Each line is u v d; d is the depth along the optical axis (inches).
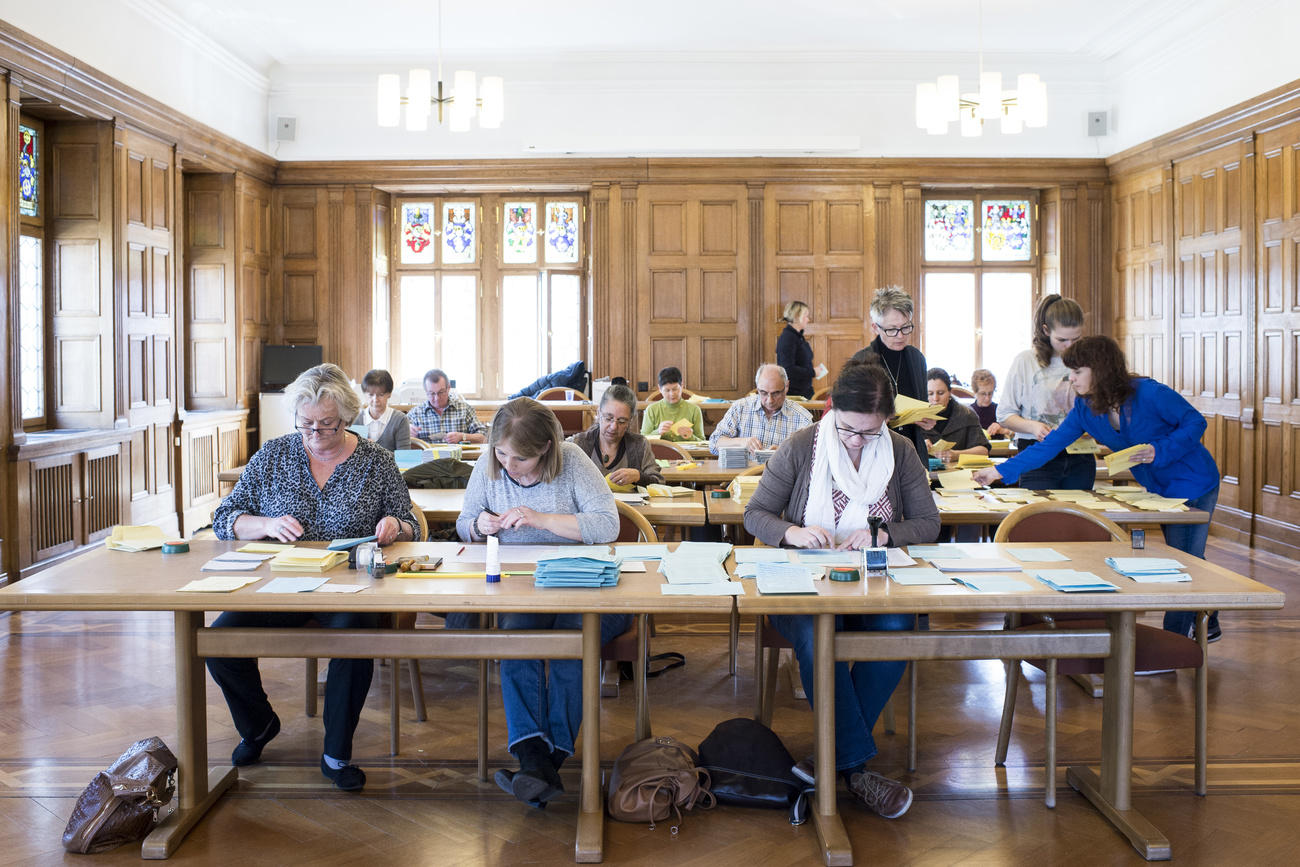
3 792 114.5
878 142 340.8
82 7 233.0
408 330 364.5
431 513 151.6
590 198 356.2
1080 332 167.2
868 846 102.0
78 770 120.4
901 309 154.0
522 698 107.6
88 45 235.9
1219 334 279.1
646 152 342.6
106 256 245.1
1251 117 261.4
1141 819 104.4
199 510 298.4
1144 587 98.7
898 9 287.7
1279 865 98.0
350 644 105.2
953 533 187.6
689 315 347.6
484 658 104.6
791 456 121.8
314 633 105.5
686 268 346.6
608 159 343.6
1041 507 129.1
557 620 113.3
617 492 164.2
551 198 361.4
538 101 339.9
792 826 107.0
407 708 143.6
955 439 216.4
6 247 205.6
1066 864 98.4
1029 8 286.7
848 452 120.1
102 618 191.6
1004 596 95.5
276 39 309.3
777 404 218.7
